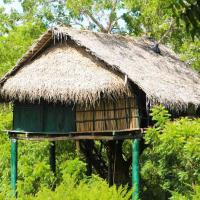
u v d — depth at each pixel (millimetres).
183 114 18547
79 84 16562
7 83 18672
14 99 18766
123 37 21469
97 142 25000
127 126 16375
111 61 16734
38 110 18266
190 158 13812
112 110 16719
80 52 18125
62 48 18641
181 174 13891
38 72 18109
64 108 17422
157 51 22109
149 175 21531
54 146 21109
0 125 23344
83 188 10859
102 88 16094
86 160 21906
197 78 22031
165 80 18422
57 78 17266
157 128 14742
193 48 27969
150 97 15508
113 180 20609
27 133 18531
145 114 16438
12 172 19391
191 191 13711
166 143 14094
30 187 17344
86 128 17078
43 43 18672
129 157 22672
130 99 16328
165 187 14758
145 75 17406
